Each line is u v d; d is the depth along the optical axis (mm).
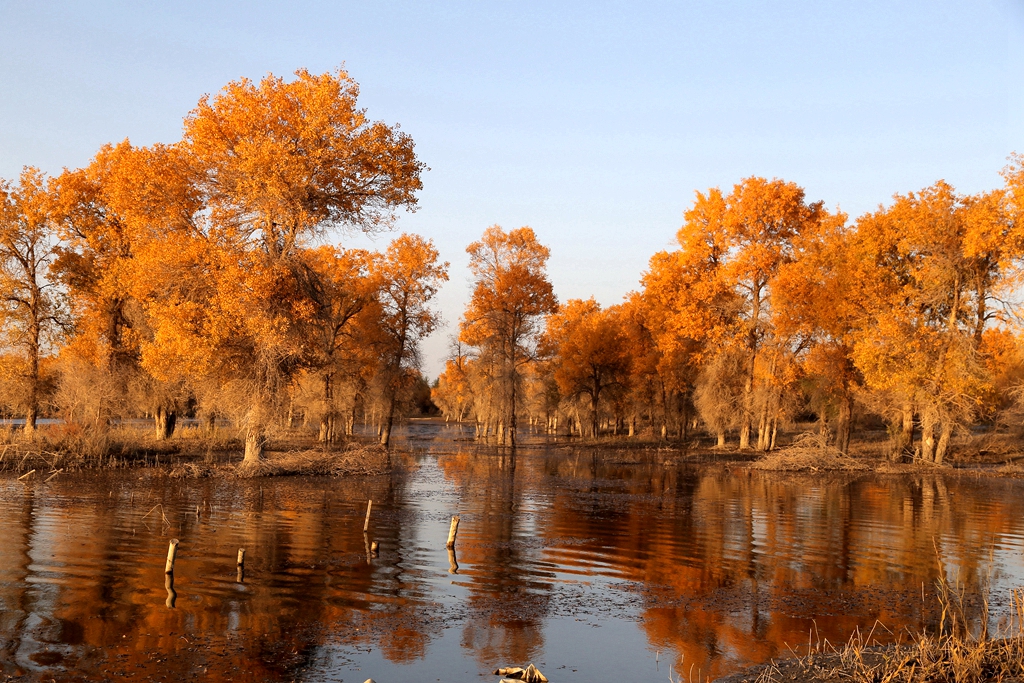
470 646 11742
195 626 12320
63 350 42281
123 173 34875
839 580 16266
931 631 12695
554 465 44531
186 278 33500
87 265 43750
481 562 17391
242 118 32562
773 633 12570
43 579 14906
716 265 56562
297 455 37750
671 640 12164
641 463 46562
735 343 53719
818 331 50156
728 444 61344
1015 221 41719
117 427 45781
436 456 49812
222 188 33719
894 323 43500
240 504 25516
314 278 35281
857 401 50750
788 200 51812
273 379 35156
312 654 11203
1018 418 45031
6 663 10547
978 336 45469
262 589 14586
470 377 66625
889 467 42281
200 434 51844
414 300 52375
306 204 33906
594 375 69250
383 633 12234
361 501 26938
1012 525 23547
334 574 15914
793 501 28766
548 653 11516
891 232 46188
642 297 67312
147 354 34062
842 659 10820
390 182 34750
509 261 58438
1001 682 9391
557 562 17594
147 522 21438
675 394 68125
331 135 33156
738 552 19000
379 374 53344
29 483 29719
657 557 18312
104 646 11320
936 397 43438
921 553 19094
